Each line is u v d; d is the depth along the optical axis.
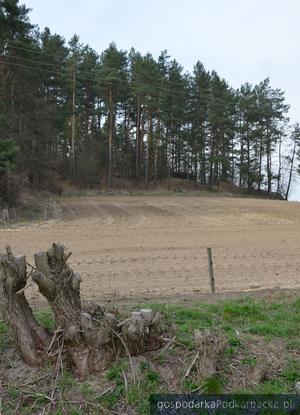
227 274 11.27
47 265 3.94
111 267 12.07
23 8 33.31
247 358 4.31
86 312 4.20
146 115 57.53
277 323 5.47
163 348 4.24
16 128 33.47
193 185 63.12
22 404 3.64
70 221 26.19
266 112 65.50
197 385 3.84
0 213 24.78
